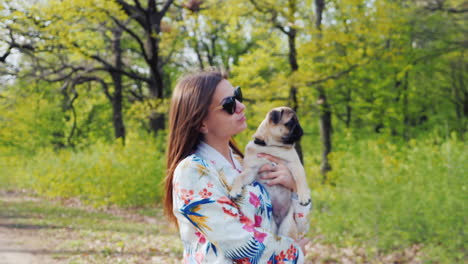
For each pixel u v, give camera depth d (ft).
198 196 4.84
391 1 33.94
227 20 39.04
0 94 52.75
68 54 46.06
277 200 5.84
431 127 57.21
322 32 32.09
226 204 4.86
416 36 42.04
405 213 17.63
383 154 19.42
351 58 33.65
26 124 71.15
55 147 77.77
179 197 4.96
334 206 20.12
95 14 32.17
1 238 22.15
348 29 33.35
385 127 56.80
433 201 17.07
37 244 21.07
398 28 32.96
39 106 70.23
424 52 44.42
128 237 23.43
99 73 60.59
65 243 21.42
